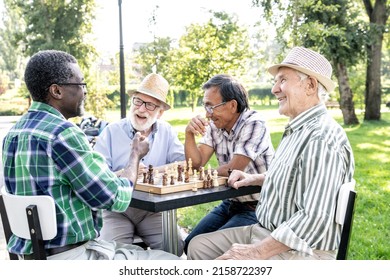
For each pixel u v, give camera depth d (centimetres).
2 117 2811
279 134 1511
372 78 1884
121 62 805
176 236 302
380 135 1475
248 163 340
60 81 230
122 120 379
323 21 1555
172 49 1777
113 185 230
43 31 2178
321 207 231
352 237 500
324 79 260
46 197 212
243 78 1741
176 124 1958
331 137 241
